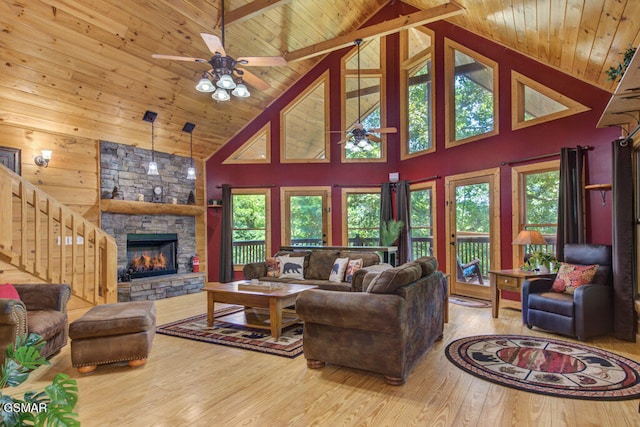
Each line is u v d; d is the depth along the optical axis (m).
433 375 2.89
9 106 4.70
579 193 4.49
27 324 2.96
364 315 2.72
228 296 4.19
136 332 3.09
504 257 5.53
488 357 3.27
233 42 5.78
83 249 4.73
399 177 7.38
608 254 3.92
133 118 5.90
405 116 7.36
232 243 7.54
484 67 5.93
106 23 4.54
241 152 7.66
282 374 2.94
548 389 2.63
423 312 3.16
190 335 3.99
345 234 7.56
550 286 4.28
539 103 5.16
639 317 3.62
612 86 4.27
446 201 6.44
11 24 4.03
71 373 3.00
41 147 5.12
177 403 2.47
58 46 4.46
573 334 3.73
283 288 4.25
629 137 3.65
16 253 4.09
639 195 3.68
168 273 6.79
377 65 7.57
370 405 2.43
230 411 2.36
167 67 5.51
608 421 2.22
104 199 5.73
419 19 5.11
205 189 7.59
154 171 5.89
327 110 7.62
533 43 4.74
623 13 3.09
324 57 7.59
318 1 5.99
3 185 3.95
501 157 5.58
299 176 7.65
